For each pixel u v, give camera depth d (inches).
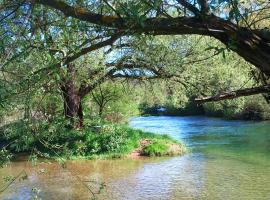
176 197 651.5
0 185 714.2
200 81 967.0
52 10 203.6
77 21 183.9
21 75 193.0
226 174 797.9
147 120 2223.2
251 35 141.9
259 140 1236.5
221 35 147.5
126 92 1274.6
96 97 1272.1
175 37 866.1
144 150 1014.4
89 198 643.5
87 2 203.3
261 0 189.2
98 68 856.3
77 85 924.6
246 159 940.0
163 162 931.3
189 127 1748.3
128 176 800.3
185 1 149.6
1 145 590.9
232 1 140.9
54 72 182.1
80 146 390.3
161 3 153.4
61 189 693.9
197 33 149.6
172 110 2608.3
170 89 1120.8
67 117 264.1
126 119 1488.7
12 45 182.1
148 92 1202.6
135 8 148.4
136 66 944.3
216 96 154.6
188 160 948.0
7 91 176.9
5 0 187.6
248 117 1929.1
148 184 736.3
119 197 654.5
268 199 625.6
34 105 220.4
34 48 190.1
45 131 236.8
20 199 627.5
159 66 938.1
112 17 161.6
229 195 655.1
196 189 697.0
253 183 725.3
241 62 431.2
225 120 2025.1
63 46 203.9
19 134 215.0
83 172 836.6
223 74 876.0
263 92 151.0
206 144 1190.3
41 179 761.0
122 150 998.4
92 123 452.8
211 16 144.5
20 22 194.7
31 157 238.5
